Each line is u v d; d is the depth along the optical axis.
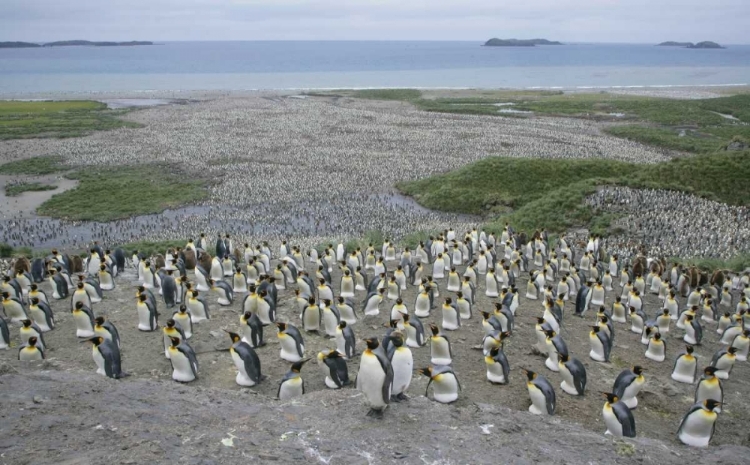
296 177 65.56
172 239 44.72
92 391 11.73
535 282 24.25
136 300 22.39
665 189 47.16
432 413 11.13
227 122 103.00
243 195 58.44
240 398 12.05
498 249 35.31
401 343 11.46
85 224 50.09
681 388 16.09
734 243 36.88
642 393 15.40
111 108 121.19
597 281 23.72
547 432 11.12
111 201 56.44
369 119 107.69
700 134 91.88
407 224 49.59
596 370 16.94
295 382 13.08
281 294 23.14
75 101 132.00
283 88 174.62
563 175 59.09
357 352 16.98
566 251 32.56
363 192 61.16
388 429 10.27
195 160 73.69
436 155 77.19
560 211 45.00
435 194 58.28
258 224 49.81
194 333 18.41
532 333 19.73
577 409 14.26
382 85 189.50
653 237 38.59
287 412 10.89
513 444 10.27
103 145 81.62
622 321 21.94
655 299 25.92
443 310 19.53
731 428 13.97
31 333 16.80
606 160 61.59
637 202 44.34
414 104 129.62
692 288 27.45
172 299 21.58
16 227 48.59
